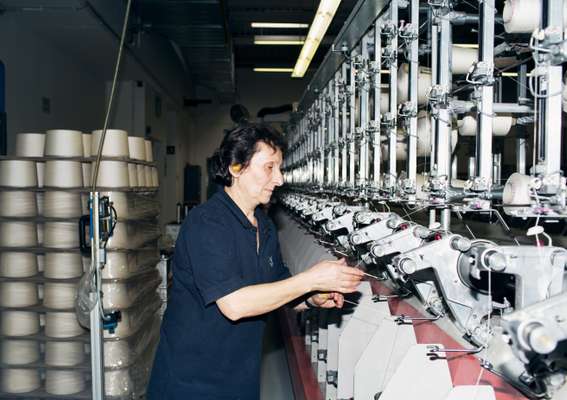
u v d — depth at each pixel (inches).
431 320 70.3
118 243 119.8
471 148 101.3
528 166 99.0
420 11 98.3
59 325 118.6
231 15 359.6
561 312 35.7
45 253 119.3
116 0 213.2
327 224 103.0
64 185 117.5
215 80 417.1
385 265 72.8
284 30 408.2
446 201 68.6
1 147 156.2
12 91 171.9
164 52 351.3
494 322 57.5
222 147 66.6
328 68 144.9
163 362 68.1
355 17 101.3
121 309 120.2
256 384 70.1
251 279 66.9
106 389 119.3
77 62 242.7
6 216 117.6
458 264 55.9
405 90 94.4
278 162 66.9
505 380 51.5
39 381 122.7
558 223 64.7
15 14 175.8
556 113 47.8
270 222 74.2
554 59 46.2
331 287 62.2
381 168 121.6
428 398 55.6
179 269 67.2
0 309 119.4
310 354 134.9
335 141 142.4
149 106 314.8
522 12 49.5
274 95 512.1
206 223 64.3
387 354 74.9
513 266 47.5
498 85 96.3
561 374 44.0
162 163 373.4
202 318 66.1
